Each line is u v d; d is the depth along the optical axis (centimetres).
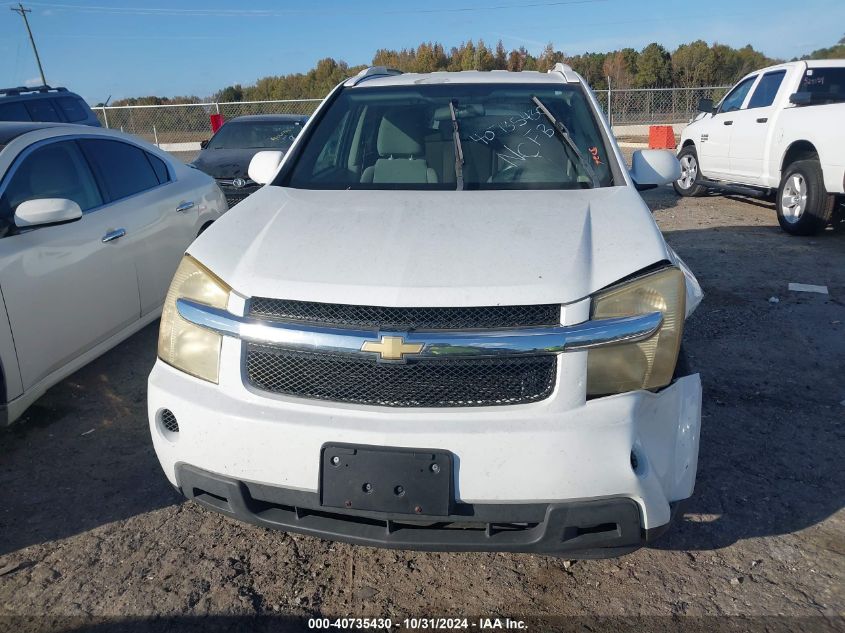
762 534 273
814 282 591
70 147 407
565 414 202
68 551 270
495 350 202
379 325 207
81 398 402
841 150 682
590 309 208
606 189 287
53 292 352
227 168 935
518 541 207
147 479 321
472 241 232
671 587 247
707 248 720
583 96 351
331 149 335
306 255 229
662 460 213
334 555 268
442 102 350
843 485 304
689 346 459
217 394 220
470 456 199
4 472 327
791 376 412
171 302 237
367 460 203
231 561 264
